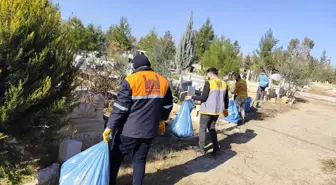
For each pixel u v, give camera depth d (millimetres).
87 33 28000
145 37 25938
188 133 6242
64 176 3238
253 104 13359
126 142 3363
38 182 3564
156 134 3527
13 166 3518
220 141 7090
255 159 6133
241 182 4855
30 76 3154
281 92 18906
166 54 18578
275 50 29844
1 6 2859
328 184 5309
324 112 16094
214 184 4590
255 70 28547
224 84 5684
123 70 11086
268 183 5008
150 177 4473
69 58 3578
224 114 5938
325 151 7609
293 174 5605
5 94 2986
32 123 3328
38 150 4254
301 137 8898
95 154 3184
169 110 3717
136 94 3234
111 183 3588
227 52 23203
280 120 11375
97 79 8211
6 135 3105
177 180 4504
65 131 4531
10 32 2844
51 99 3516
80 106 4852
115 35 34188
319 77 41750
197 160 5492
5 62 2951
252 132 8617
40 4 3225
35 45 3180
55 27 3396
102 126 5281
